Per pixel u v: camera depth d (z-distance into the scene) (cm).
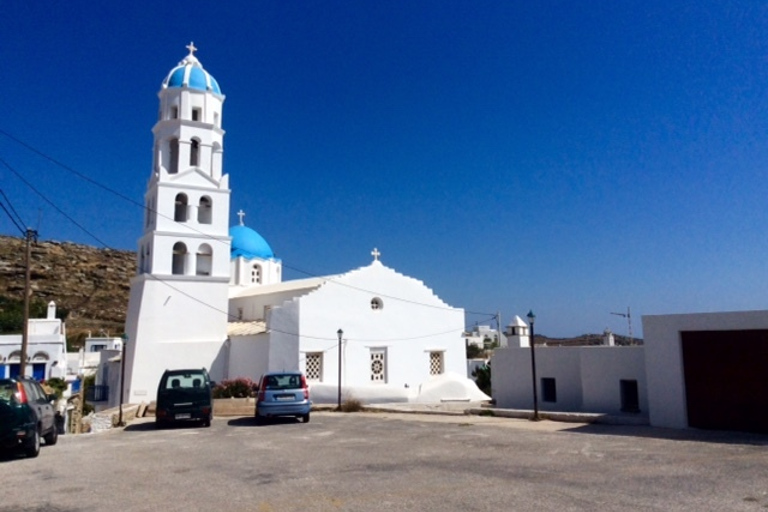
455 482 962
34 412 1357
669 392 1673
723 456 1185
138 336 3297
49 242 9944
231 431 1905
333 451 1360
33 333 4441
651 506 794
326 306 3175
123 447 1527
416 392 3191
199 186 3591
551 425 1841
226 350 3488
